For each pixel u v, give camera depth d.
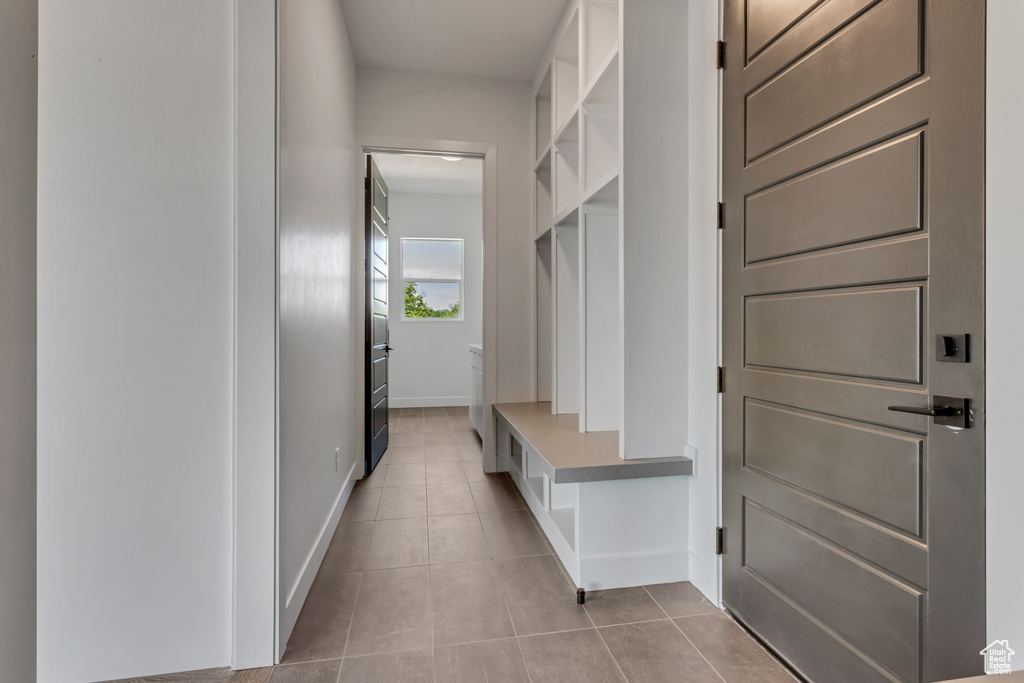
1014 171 0.84
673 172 1.93
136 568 1.42
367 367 3.35
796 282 1.38
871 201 1.14
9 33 0.49
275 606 1.44
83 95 1.40
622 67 1.89
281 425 1.47
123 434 1.41
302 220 1.78
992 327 0.88
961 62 0.93
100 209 1.41
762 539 1.54
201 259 1.44
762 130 1.53
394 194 6.45
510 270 3.45
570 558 1.96
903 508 1.06
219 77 1.45
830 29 1.25
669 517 1.92
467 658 1.46
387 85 3.29
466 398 6.63
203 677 1.40
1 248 0.49
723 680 1.35
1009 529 0.86
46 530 1.39
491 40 2.98
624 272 1.90
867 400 1.16
